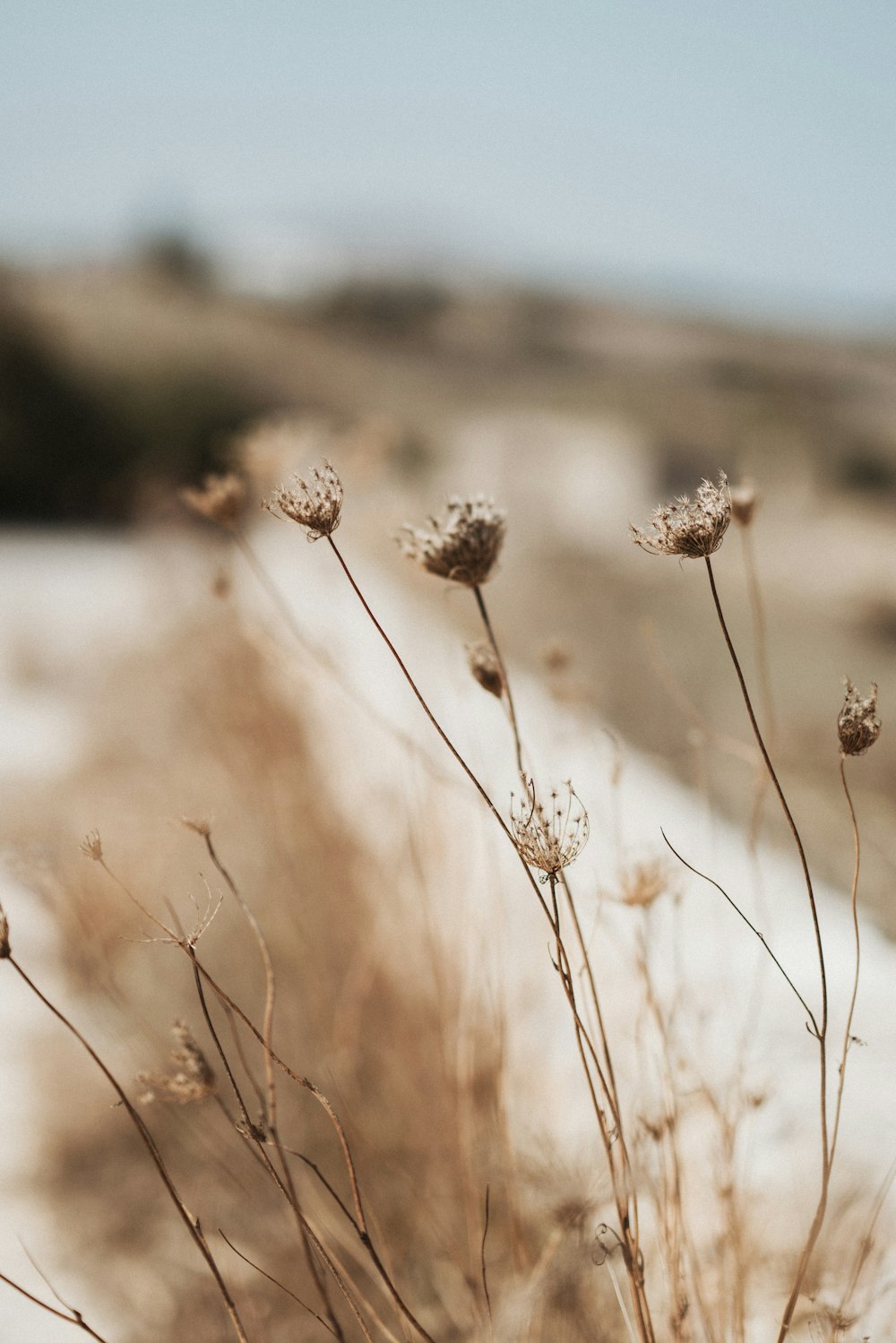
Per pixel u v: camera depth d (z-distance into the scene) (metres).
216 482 1.15
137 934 1.69
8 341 11.71
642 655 4.14
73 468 11.81
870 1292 1.07
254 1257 1.34
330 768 2.65
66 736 4.32
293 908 1.64
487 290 52.47
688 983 1.37
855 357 35.03
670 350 37.78
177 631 4.24
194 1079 0.91
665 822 1.88
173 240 31.38
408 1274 1.24
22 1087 1.80
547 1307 1.00
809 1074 1.23
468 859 1.80
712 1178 1.16
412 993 1.59
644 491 11.47
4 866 1.19
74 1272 1.42
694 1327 1.11
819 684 3.78
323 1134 1.47
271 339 18.03
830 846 1.93
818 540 9.35
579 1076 1.38
